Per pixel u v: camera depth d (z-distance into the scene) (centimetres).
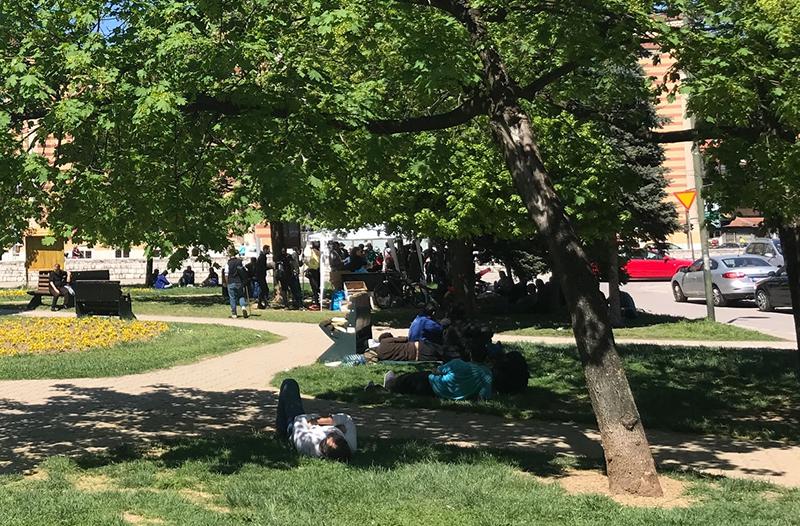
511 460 715
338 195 792
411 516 541
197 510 544
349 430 731
